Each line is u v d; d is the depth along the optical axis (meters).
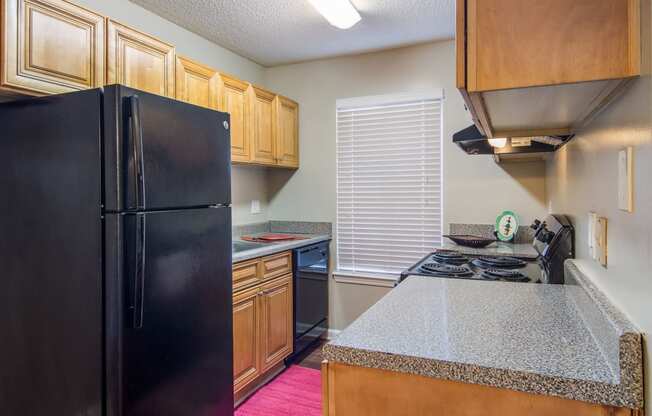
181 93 2.28
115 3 2.29
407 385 0.82
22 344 1.56
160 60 2.11
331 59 3.40
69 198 1.46
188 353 1.73
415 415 0.81
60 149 1.48
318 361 3.02
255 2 2.38
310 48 3.14
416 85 3.11
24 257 1.55
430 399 0.80
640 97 0.71
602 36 0.75
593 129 1.11
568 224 1.50
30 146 1.53
